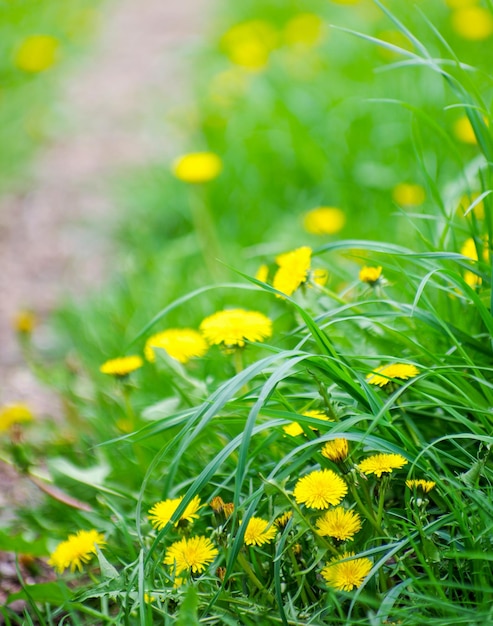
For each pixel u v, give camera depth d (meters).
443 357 1.34
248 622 1.23
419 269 1.54
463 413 1.33
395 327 1.43
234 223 2.27
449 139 1.45
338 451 1.25
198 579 1.25
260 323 1.35
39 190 2.86
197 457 1.41
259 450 1.31
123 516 1.38
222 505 1.27
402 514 1.29
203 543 1.25
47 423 1.61
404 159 2.27
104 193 2.75
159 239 2.34
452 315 1.42
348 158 2.36
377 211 2.10
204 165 1.97
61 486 1.43
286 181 2.41
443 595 1.21
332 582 1.22
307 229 1.97
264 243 2.11
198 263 2.06
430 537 1.24
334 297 1.40
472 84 1.40
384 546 1.22
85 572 1.37
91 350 1.74
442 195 1.67
